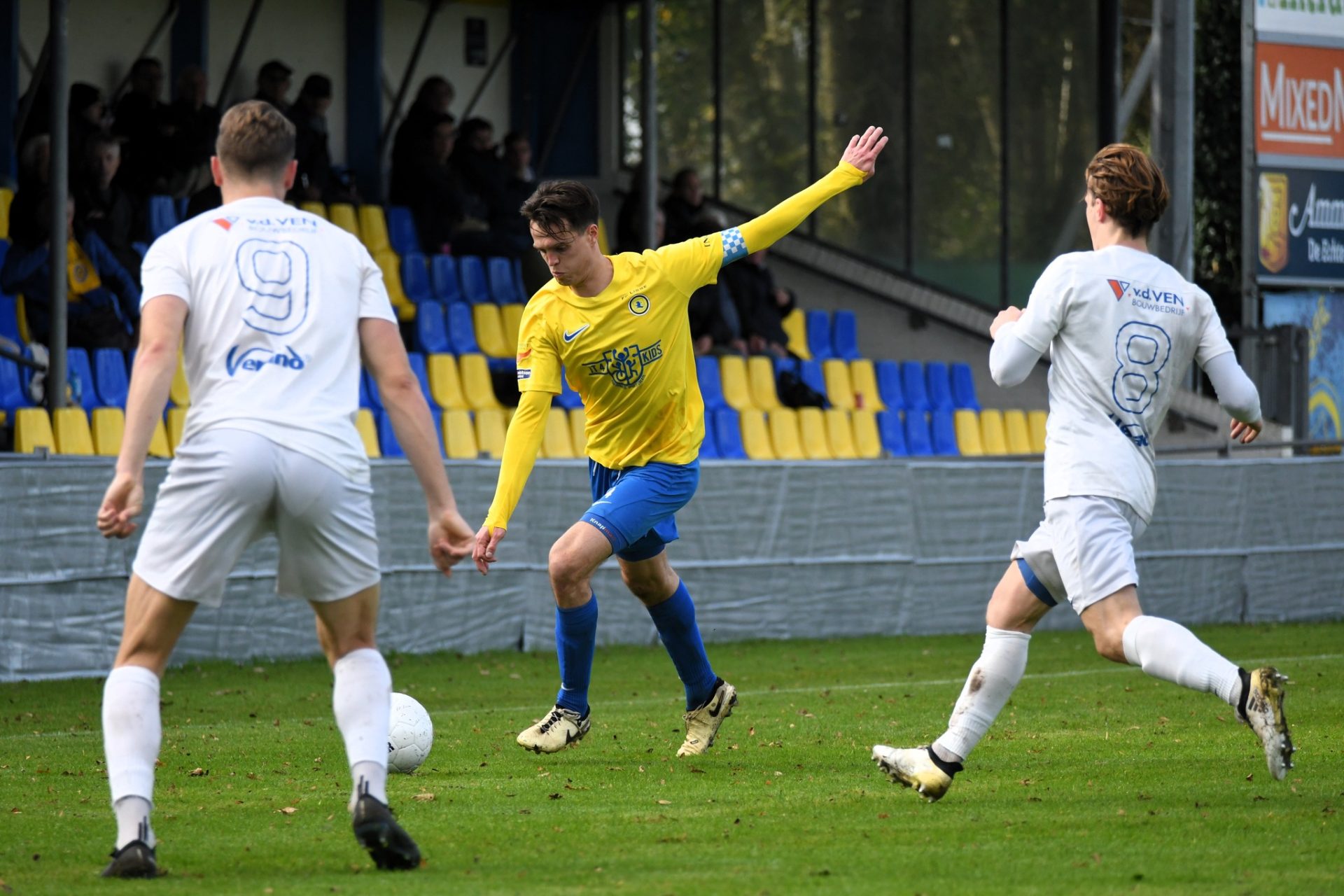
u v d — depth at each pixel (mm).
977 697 16562
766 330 57312
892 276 63750
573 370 20000
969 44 64062
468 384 50969
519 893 12742
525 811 16922
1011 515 46625
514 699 29922
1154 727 23938
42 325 42688
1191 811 16547
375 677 13867
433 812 16922
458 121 63250
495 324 53719
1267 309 58188
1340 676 31750
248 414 13195
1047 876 13406
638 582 21125
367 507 13734
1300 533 49594
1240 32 66875
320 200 53156
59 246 39094
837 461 43938
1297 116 57781
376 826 13352
